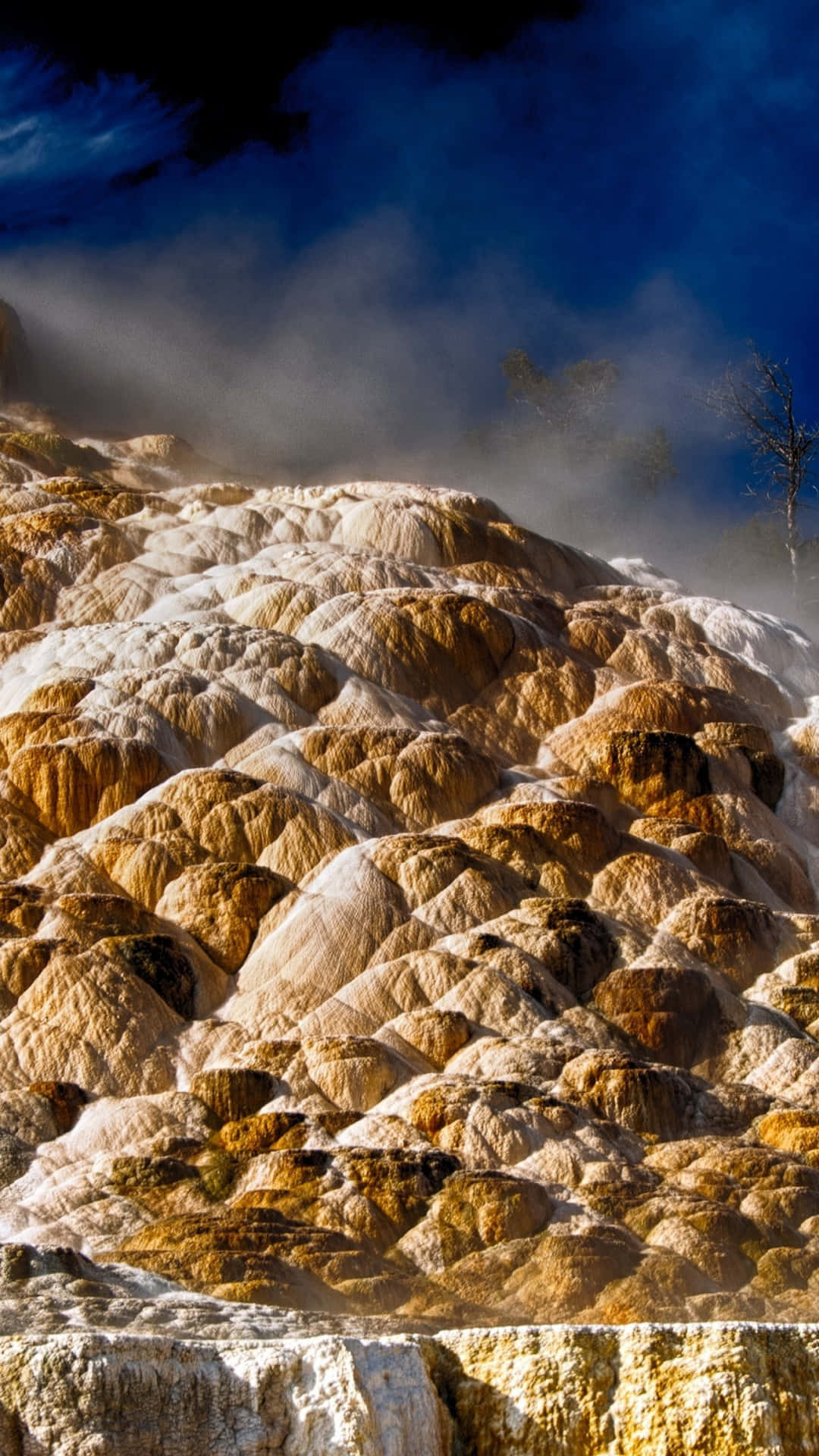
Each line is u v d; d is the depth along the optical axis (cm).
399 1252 1755
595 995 2383
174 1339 880
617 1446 881
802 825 3158
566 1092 2108
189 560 3647
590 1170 1916
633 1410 887
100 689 2995
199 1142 2002
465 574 3750
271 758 2862
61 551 3578
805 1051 2298
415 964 2348
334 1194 1816
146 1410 842
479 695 3272
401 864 2548
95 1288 1332
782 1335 905
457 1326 1561
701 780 3030
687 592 4394
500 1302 1664
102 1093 2148
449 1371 927
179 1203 1839
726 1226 1792
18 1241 1766
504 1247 1742
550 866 2641
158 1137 1998
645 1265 1709
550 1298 1658
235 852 2639
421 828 2817
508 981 2325
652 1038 2302
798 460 5216
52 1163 1975
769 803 3161
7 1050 2184
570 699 3275
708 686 3366
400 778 2856
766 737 3253
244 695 3050
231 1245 1667
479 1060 2173
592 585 4084
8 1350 848
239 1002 2353
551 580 3959
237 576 3481
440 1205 1808
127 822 2670
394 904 2491
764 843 2962
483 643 3312
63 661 3172
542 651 3362
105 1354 844
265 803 2675
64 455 4844
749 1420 871
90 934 2373
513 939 2428
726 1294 1678
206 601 3434
